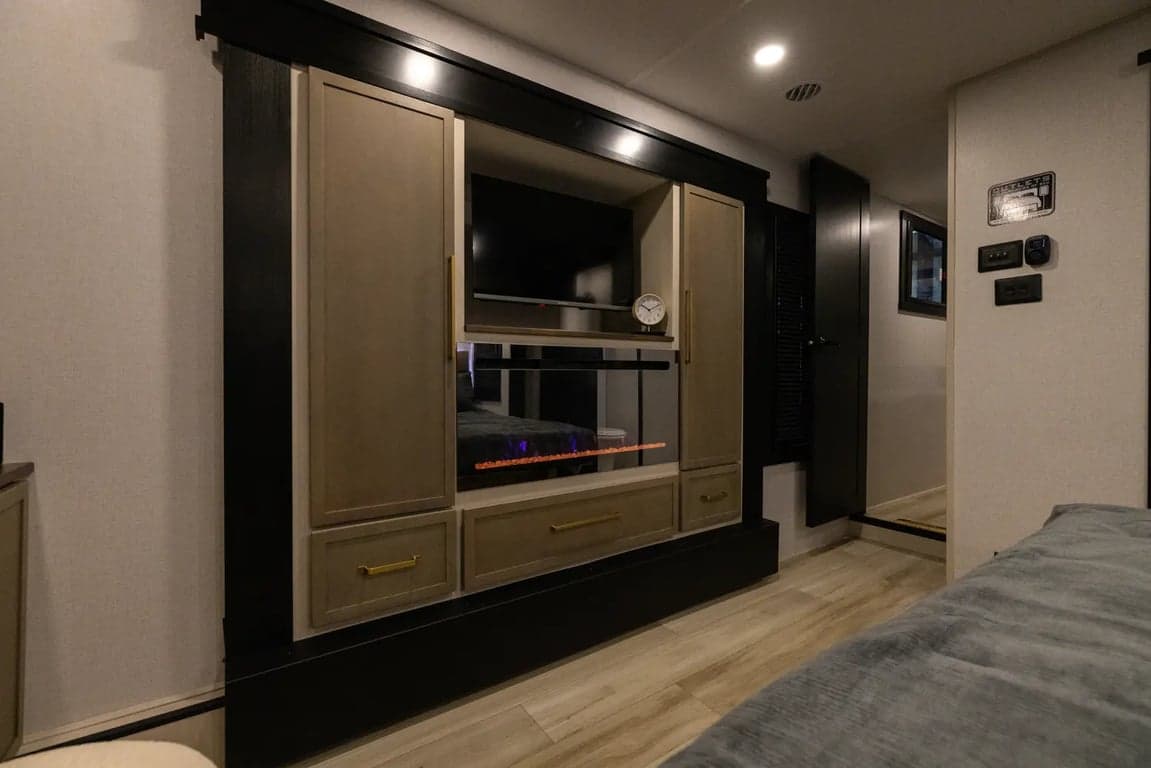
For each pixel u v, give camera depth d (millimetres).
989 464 2076
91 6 1237
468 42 1692
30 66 1181
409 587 1523
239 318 1288
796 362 2850
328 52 1379
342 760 1336
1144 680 539
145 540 1300
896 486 3721
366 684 1373
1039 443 1949
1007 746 465
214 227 1381
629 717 1504
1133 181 1723
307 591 1384
